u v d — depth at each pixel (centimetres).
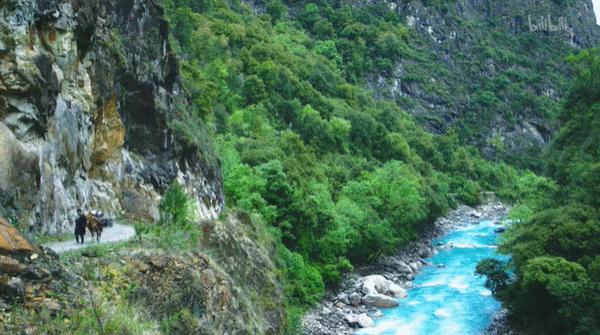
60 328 1697
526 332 4262
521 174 16112
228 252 3600
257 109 9619
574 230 4259
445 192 11162
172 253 2541
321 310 5006
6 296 1672
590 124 6594
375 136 12088
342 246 6053
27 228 2294
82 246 2375
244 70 11094
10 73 2353
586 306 3744
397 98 17962
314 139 10075
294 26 18125
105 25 3662
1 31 2384
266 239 4756
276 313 3800
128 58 3862
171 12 9556
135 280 2159
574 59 8150
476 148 17850
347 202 6962
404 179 7988
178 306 2264
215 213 4528
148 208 3681
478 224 9925
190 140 4425
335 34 18550
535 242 4384
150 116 3972
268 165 5906
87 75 3219
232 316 2802
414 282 6003
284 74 11412
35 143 2483
